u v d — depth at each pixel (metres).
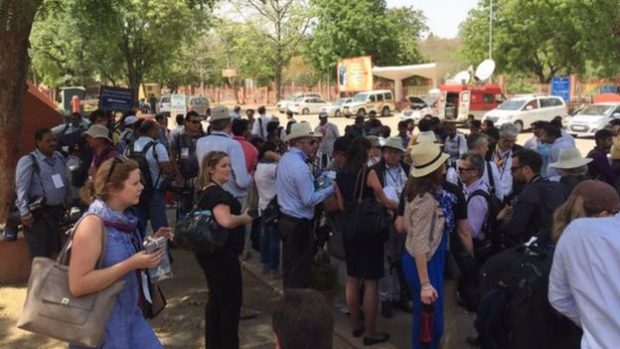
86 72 38.78
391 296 5.99
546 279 3.25
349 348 5.27
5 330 5.71
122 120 12.90
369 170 5.03
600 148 7.09
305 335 1.97
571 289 2.78
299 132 5.55
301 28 50.12
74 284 3.04
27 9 5.62
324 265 5.97
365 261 5.08
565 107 32.59
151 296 3.67
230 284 4.67
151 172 7.13
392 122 39.47
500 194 6.04
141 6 33.56
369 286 5.14
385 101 45.72
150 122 7.36
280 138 11.62
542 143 8.52
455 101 35.00
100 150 6.68
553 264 2.93
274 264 7.31
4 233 6.94
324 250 6.19
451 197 4.45
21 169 6.20
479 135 8.00
